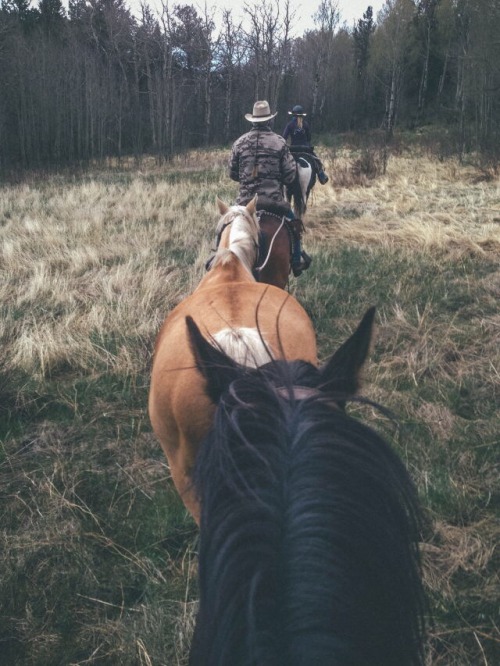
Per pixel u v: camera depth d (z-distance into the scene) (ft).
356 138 98.37
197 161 87.56
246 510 3.50
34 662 8.06
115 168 84.23
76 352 16.39
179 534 10.18
